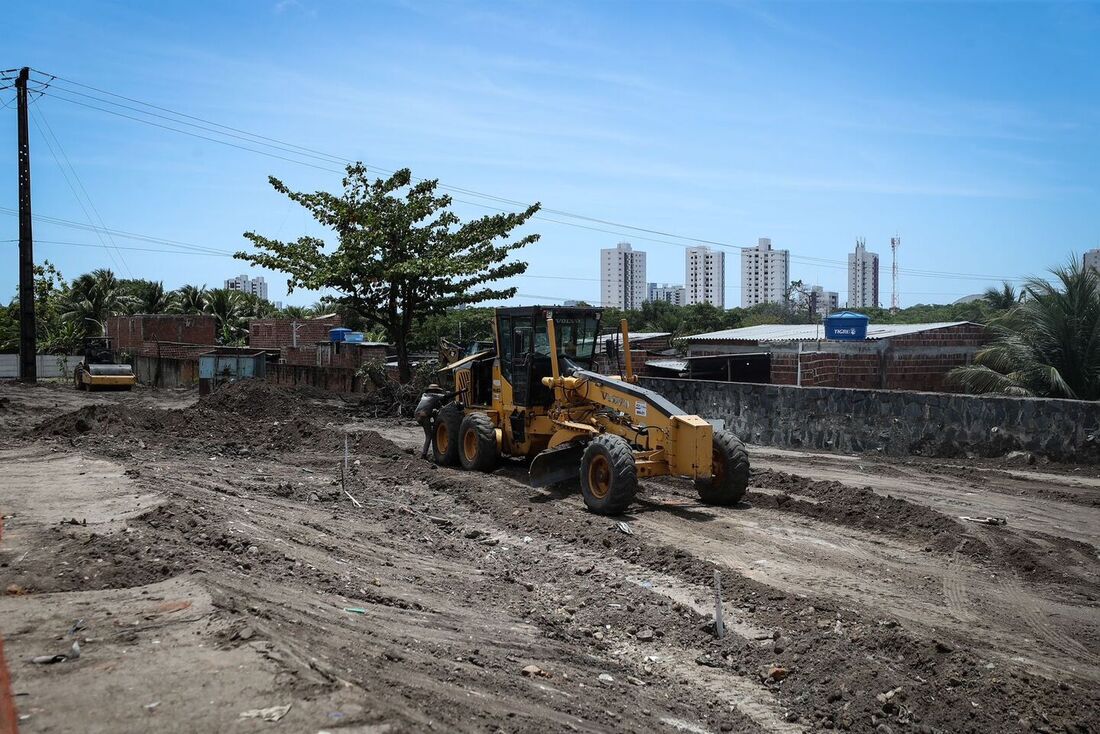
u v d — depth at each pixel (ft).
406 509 37.88
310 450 54.70
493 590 26.48
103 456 46.91
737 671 20.76
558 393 41.93
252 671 16.15
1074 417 47.44
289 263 84.23
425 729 14.53
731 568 27.99
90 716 14.26
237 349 120.98
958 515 35.81
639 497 39.93
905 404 54.29
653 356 100.27
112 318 169.07
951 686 18.97
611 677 20.13
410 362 103.24
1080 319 63.62
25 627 18.52
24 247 124.06
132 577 22.56
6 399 86.22
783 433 60.95
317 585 24.23
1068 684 19.16
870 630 21.68
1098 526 34.14
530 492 40.60
